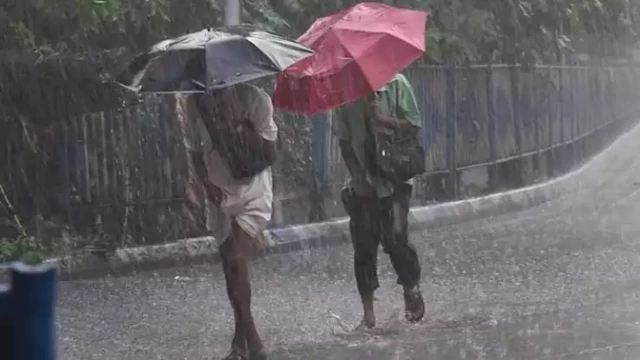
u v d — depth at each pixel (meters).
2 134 22.17
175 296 18.45
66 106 22.41
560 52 35.19
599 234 23.70
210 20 24.12
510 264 19.95
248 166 12.76
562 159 40.97
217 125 12.71
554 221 26.91
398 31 14.27
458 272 19.28
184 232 23.08
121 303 17.81
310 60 13.99
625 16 38.91
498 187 32.88
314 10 26.45
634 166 42.94
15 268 6.96
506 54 32.75
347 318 15.71
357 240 14.69
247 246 12.98
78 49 22.75
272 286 18.78
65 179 22.38
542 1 31.42
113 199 22.62
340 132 14.57
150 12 23.06
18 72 22.19
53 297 6.94
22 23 21.98
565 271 18.91
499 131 33.03
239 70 12.57
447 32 29.03
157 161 22.92
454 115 30.48
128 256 21.58
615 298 16.25
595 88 51.62
